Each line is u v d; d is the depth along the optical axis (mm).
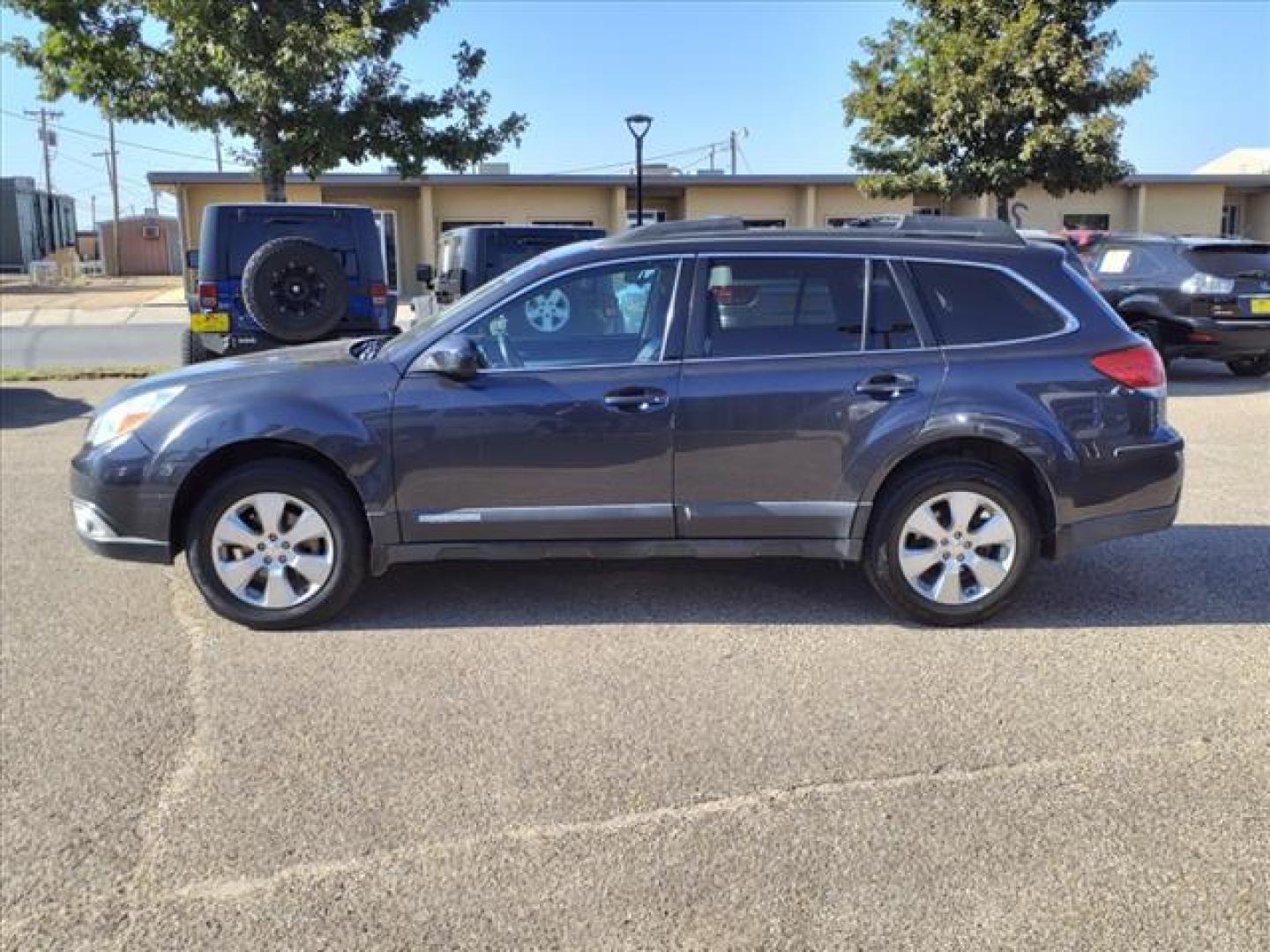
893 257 4945
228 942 2789
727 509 4902
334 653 4695
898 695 4262
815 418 4832
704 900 2955
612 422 4820
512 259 12852
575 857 3156
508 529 4906
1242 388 13141
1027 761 3723
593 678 4426
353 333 10820
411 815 3381
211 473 4977
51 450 9289
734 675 4449
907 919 2873
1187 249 12812
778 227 5148
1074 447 4871
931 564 4938
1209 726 3984
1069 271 5055
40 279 43438
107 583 5668
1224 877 3049
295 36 12500
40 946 2777
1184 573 5812
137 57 13078
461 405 4812
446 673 4484
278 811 3408
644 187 29766
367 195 29359
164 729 3971
